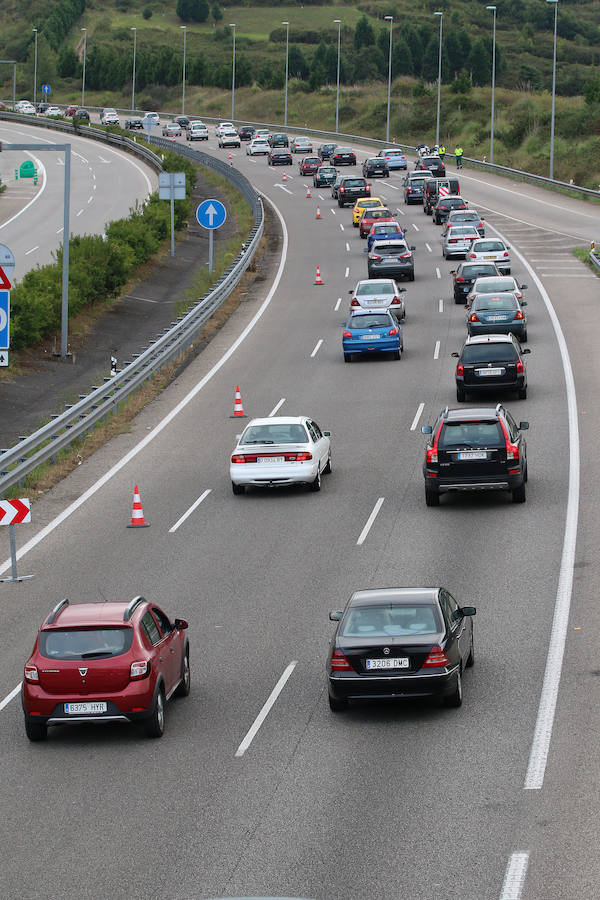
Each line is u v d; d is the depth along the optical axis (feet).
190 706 108.78
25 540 171.63
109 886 72.95
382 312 283.79
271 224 511.81
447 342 299.17
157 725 100.27
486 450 171.12
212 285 358.64
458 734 96.89
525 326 286.87
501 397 243.60
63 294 278.87
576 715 99.14
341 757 93.50
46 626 101.45
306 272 403.75
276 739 98.73
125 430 233.55
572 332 302.45
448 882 70.79
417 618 103.09
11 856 78.23
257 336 317.22
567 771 87.04
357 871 72.95
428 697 101.55
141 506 179.42
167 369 285.64
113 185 600.80
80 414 223.71
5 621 136.67
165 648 104.99
